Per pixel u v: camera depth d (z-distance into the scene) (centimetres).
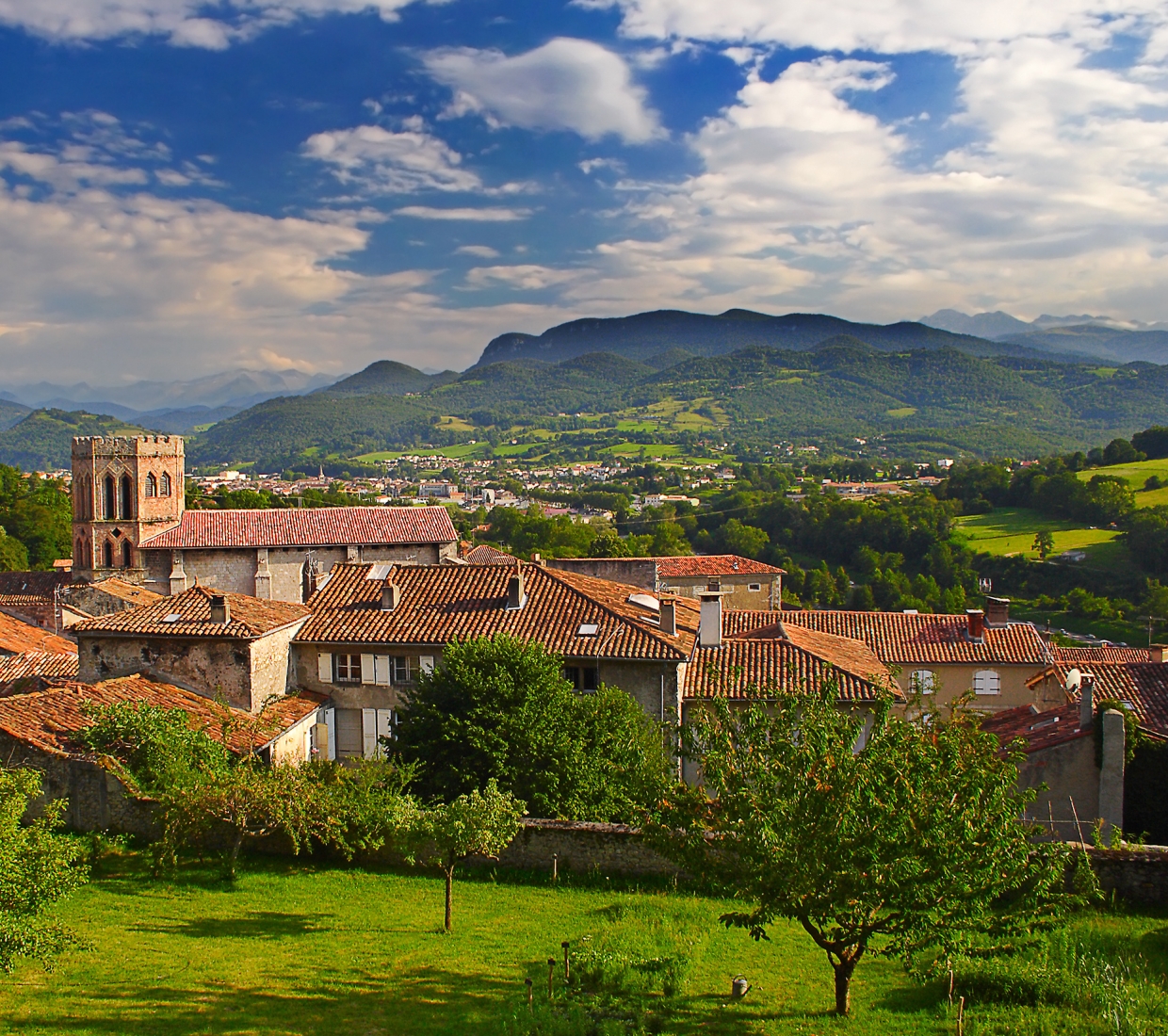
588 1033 1753
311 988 2047
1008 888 1706
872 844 1590
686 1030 1781
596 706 3244
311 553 7369
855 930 1702
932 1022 1803
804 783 1662
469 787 2953
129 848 2897
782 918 2514
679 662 3600
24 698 3212
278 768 2945
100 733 2967
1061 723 3347
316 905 2588
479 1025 1847
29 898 1705
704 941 2295
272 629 3741
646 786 2066
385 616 4038
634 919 2466
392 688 3888
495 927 2434
